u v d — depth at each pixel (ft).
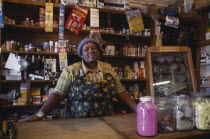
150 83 8.25
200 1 12.07
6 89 9.89
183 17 12.34
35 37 10.50
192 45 12.51
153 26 11.69
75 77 5.14
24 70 9.28
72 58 11.00
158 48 8.54
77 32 9.82
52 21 9.44
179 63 9.05
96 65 5.64
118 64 11.98
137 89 11.37
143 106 3.09
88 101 5.05
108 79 5.39
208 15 12.80
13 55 9.21
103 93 5.16
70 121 4.07
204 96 3.69
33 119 4.25
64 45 9.62
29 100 9.14
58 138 2.96
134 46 11.34
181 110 3.33
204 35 12.42
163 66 9.00
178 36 12.48
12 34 10.13
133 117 4.50
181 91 8.61
